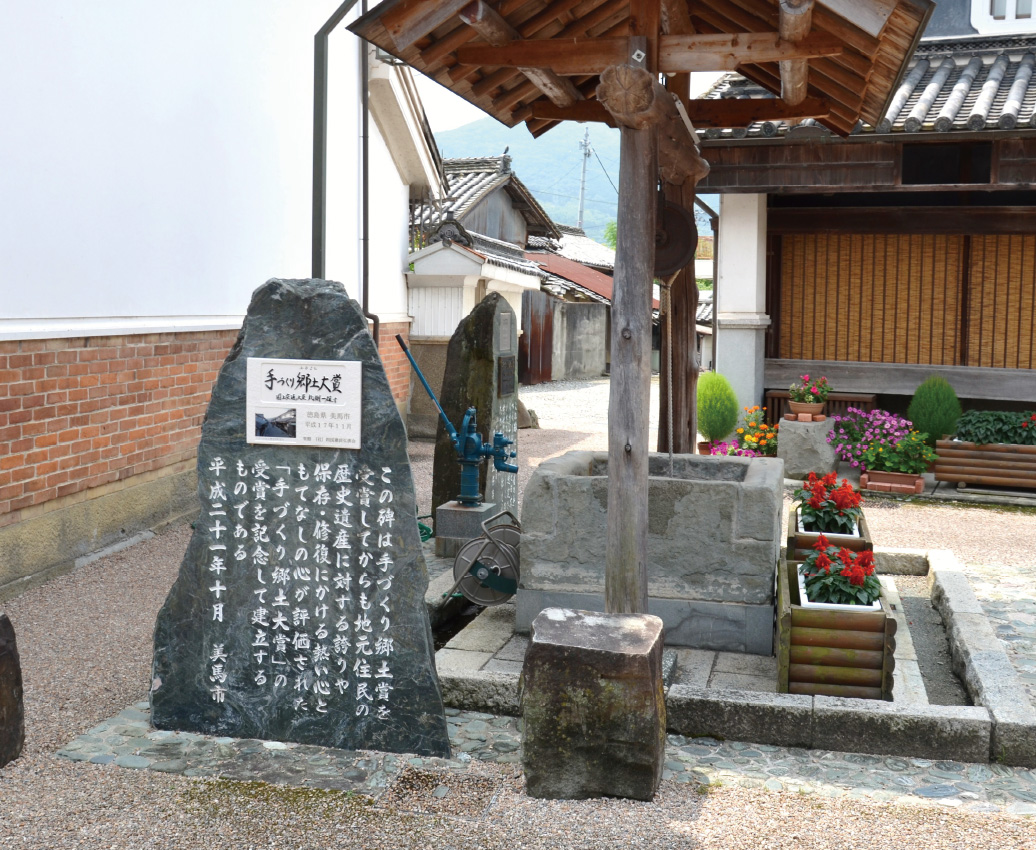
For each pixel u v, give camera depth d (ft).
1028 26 36.14
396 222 46.91
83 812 12.21
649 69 15.70
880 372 36.47
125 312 25.31
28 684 16.47
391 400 14.29
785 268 37.58
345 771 13.56
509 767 13.73
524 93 21.13
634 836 11.64
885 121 30.22
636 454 15.47
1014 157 30.12
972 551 26.68
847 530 20.34
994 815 12.26
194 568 14.85
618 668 12.47
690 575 18.13
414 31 15.78
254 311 14.73
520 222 82.69
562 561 18.70
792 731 14.48
